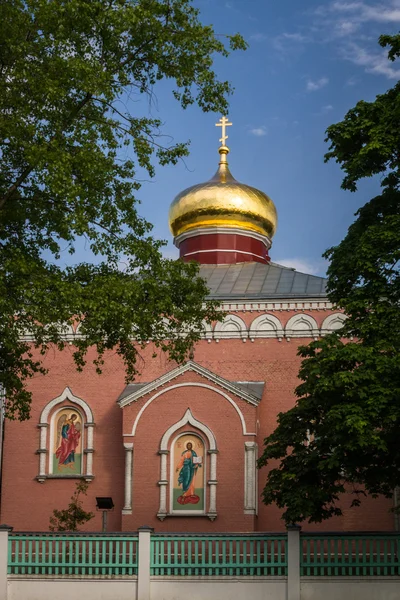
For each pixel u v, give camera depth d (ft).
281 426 86.48
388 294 86.12
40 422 127.24
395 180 90.43
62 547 81.87
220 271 146.00
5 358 89.40
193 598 80.18
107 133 85.56
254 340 128.47
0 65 83.15
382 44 91.61
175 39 85.35
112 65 84.38
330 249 91.30
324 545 80.89
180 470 118.73
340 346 83.92
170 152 86.94
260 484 120.26
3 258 84.23
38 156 78.23
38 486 125.29
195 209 152.66
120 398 121.80
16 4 81.87
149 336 85.92
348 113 91.45
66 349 129.80
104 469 124.88
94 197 84.02
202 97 88.89
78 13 80.53
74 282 83.30
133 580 80.64
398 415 78.18
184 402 120.37
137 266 86.58
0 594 80.59
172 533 81.71
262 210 153.69
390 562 79.92
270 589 79.92
